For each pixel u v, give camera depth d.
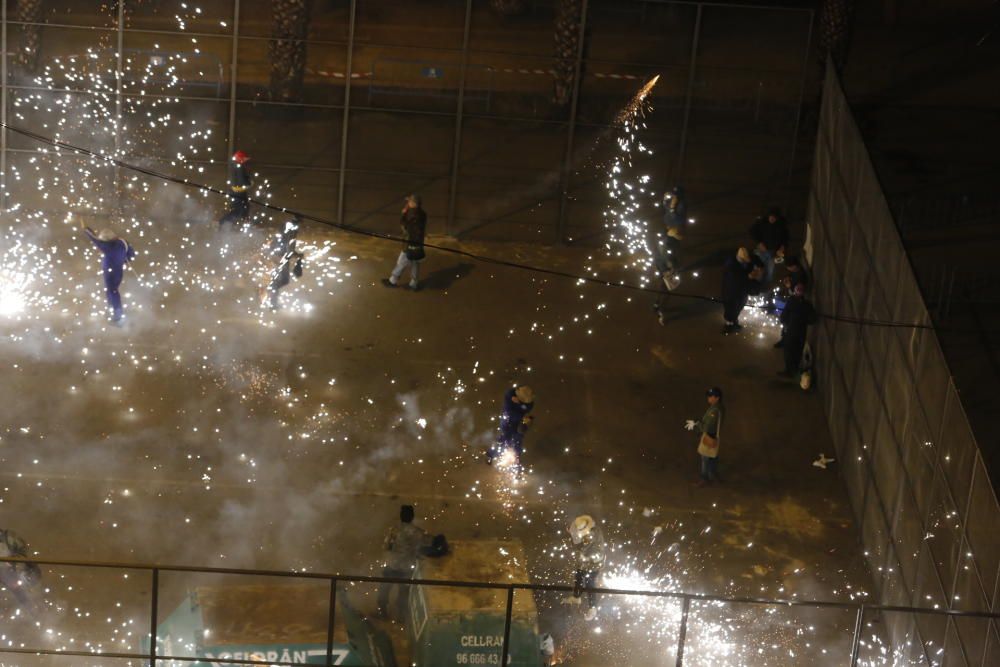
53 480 24.97
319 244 34.31
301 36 37.34
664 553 24.89
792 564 25.03
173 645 17.97
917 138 35.94
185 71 39.00
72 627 21.48
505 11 45.59
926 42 45.16
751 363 31.03
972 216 31.27
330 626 15.99
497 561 20.45
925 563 22.31
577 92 34.75
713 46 43.91
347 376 29.12
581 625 22.62
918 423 23.19
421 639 19.14
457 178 34.88
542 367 30.17
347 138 34.97
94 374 28.19
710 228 35.75
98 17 40.94
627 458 27.47
